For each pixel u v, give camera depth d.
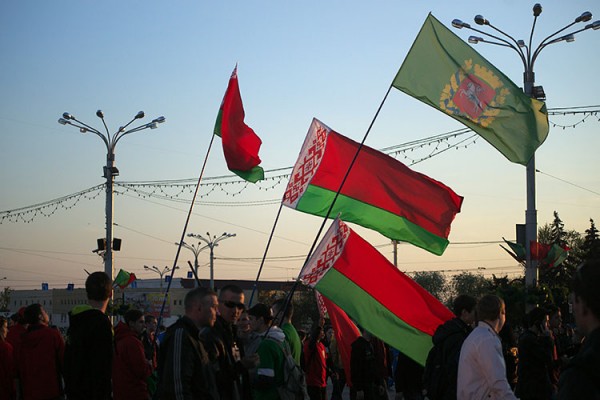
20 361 8.85
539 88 19.00
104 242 28.05
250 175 10.61
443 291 94.56
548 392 8.86
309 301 59.34
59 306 79.94
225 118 10.33
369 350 12.12
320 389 12.50
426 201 10.34
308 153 10.78
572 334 14.62
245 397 6.77
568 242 68.06
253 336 8.23
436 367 7.68
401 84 9.60
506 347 10.91
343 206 10.62
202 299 5.97
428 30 9.70
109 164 28.16
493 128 9.56
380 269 9.71
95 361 6.97
